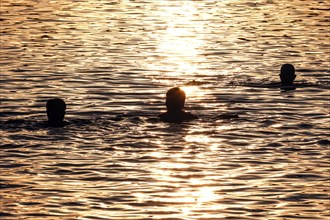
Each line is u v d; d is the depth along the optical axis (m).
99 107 35.44
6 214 22.17
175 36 54.69
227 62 46.22
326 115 34.12
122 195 23.91
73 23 59.97
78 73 42.69
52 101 32.03
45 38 53.62
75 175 25.89
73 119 33.31
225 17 62.91
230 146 29.36
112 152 28.53
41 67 44.22
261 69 44.22
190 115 33.12
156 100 36.91
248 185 24.94
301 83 40.62
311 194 24.08
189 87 39.75
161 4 70.31
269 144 29.61
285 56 47.78
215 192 24.27
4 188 24.50
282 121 33.00
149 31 56.66
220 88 39.47
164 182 25.20
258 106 35.78
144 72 43.25
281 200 23.53
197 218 21.97
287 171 26.36
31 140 29.89
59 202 23.25
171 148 29.05
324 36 54.31
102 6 68.81
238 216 22.16
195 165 27.05
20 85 39.72
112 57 47.44
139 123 32.31
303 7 68.19
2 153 28.28
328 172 26.27
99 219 21.81
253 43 52.00
